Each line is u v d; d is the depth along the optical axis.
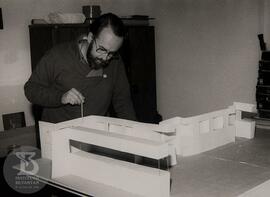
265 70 3.30
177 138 1.89
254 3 3.94
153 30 4.58
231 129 2.11
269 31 3.86
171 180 1.54
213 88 4.40
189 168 1.69
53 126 1.82
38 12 4.13
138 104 4.51
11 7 3.93
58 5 4.29
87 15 4.16
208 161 1.78
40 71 2.35
